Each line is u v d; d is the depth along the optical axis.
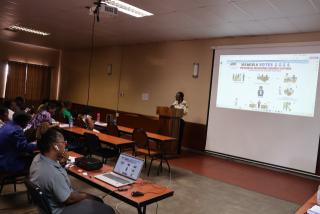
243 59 6.39
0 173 3.22
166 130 6.36
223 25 5.68
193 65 7.34
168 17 5.45
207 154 6.93
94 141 4.50
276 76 5.92
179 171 5.24
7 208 3.12
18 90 11.18
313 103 5.46
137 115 8.29
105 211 2.20
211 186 4.52
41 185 2.03
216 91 6.84
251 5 4.36
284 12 4.55
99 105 10.25
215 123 6.84
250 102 6.28
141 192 2.32
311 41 5.51
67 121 6.00
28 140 3.88
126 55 9.27
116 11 4.85
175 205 3.65
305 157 5.53
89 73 10.15
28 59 11.39
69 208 2.11
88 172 2.72
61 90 12.20
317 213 1.97
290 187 4.78
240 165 6.08
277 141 5.87
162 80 8.11
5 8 5.86
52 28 7.54
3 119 4.16
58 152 2.13
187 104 7.42
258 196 4.22
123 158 2.80
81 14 5.79
